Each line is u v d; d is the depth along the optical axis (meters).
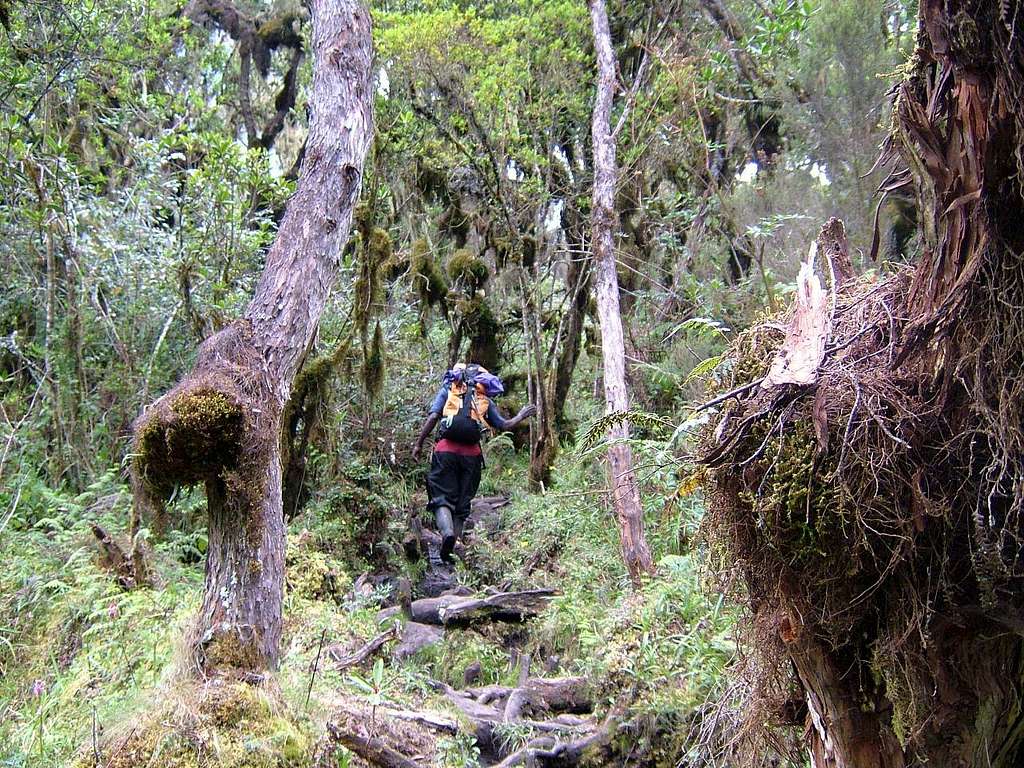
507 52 8.48
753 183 8.09
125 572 5.19
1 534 5.39
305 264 3.43
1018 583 1.56
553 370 9.27
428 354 9.77
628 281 9.43
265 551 3.21
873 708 1.86
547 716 4.05
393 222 10.74
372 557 6.94
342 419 7.83
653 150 9.19
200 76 12.98
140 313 7.78
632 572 4.95
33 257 7.66
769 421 1.76
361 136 3.65
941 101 1.63
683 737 3.44
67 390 7.05
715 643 3.54
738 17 9.29
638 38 8.81
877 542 1.67
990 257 1.57
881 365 1.75
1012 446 1.52
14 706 3.80
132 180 8.71
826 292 1.97
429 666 4.85
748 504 1.83
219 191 7.84
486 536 7.46
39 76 7.61
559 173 9.49
